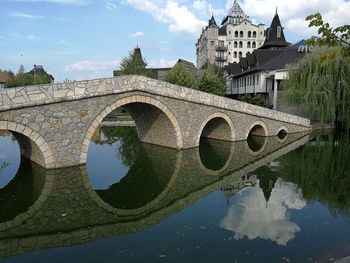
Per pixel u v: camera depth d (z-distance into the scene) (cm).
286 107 3009
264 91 3450
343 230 809
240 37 7794
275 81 3019
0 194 1100
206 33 7800
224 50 7700
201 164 1559
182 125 1730
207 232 802
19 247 733
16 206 1011
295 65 2697
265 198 1071
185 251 702
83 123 1309
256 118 2162
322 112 2381
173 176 1366
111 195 1128
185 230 816
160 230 818
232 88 4869
